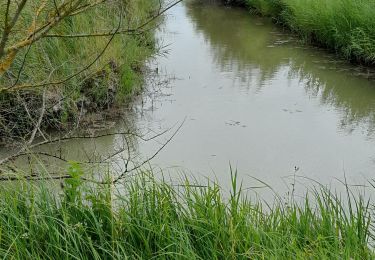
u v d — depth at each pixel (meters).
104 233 3.11
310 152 5.63
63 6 2.60
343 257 3.00
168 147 5.70
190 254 2.95
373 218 3.97
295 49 10.38
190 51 10.33
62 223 3.12
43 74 5.73
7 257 2.82
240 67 9.17
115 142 5.77
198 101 7.30
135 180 3.61
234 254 2.95
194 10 15.14
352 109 7.10
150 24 10.68
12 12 4.73
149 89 7.80
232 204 3.43
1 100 5.35
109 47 6.93
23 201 3.23
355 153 5.63
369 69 8.78
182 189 4.56
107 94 6.48
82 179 3.49
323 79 8.41
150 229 3.08
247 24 13.04
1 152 5.23
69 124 5.93
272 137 6.03
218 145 5.78
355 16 9.21
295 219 3.45
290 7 11.65
